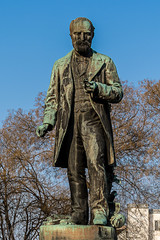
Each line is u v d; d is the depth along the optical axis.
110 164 4.51
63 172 17.33
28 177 16.16
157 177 17.88
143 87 20.08
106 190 4.43
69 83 4.64
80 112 4.57
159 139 18.84
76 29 4.66
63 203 16.14
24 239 15.27
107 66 4.74
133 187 17.34
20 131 18.28
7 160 16.62
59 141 4.59
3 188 15.88
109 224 4.36
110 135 4.55
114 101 4.55
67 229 4.13
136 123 19.00
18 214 15.52
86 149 4.50
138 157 18.33
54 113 4.71
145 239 17.23
